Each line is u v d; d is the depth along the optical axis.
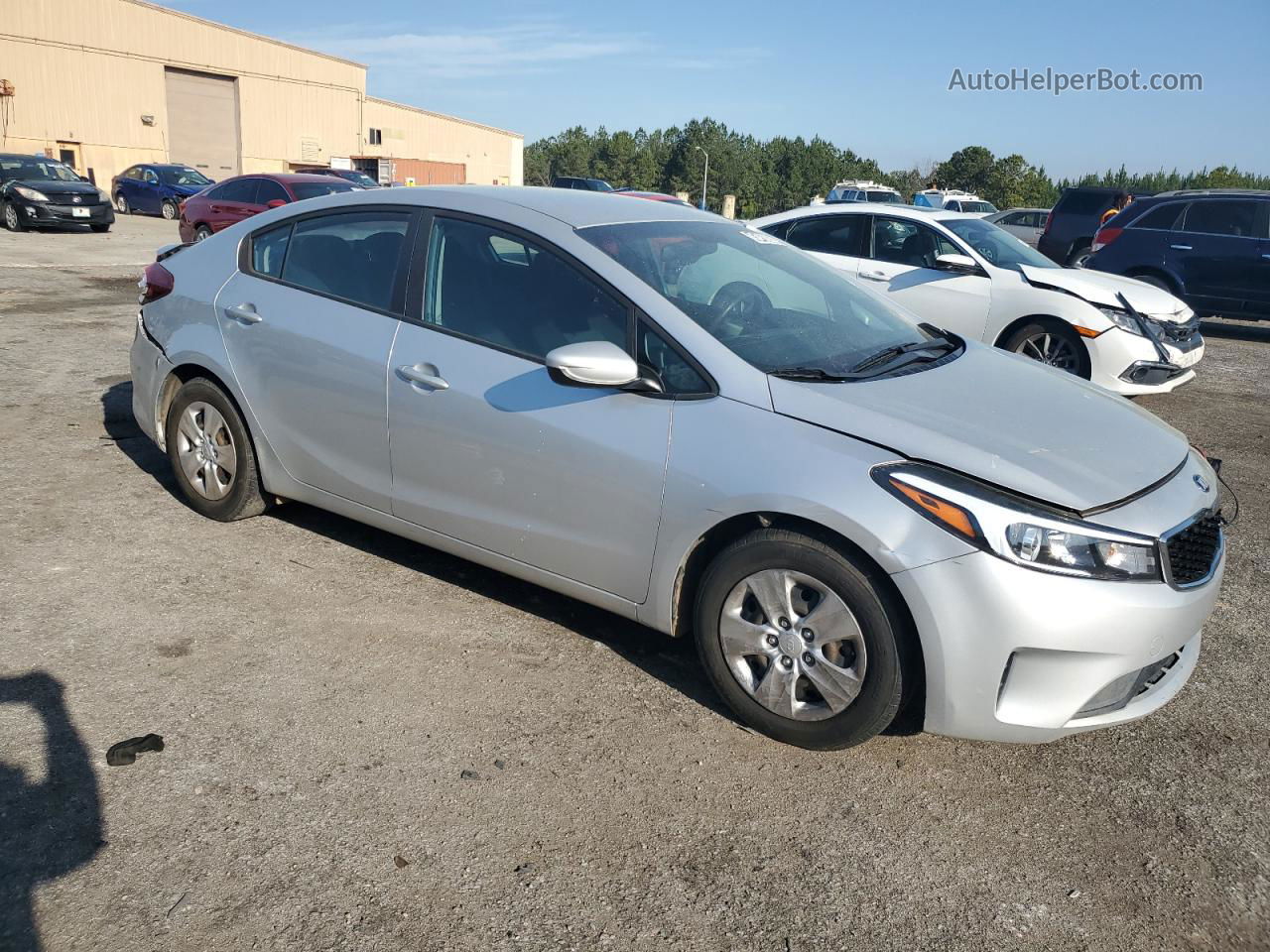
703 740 3.09
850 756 3.06
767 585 2.98
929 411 3.04
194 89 41.12
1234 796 2.95
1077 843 2.71
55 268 13.63
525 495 3.40
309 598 3.87
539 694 3.30
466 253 3.64
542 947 2.26
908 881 2.54
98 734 2.94
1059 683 2.71
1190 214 11.85
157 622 3.61
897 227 8.54
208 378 4.39
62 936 2.21
